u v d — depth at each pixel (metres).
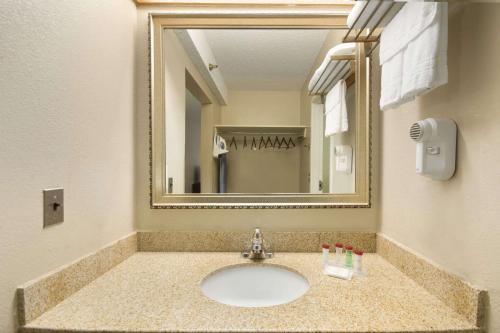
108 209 0.97
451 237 0.73
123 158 1.06
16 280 0.62
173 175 1.21
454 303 0.70
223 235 1.15
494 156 0.60
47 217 0.70
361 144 1.17
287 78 1.21
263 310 0.71
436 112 0.78
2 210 0.59
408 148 0.93
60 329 0.63
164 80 1.18
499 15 0.59
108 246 0.96
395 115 1.02
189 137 1.22
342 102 1.18
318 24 1.14
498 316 0.60
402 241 0.98
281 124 1.23
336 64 1.18
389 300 0.76
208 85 1.22
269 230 1.17
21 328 0.63
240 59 1.21
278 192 1.22
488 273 0.62
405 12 0.73
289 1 1.14
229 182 1.23
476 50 0.64
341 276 0.91
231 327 0.64
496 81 0.59
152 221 1.17
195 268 0.99
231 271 1.04
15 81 0.61
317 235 1.15
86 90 0.84
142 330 0.63
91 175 0.87
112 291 0.81
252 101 1.23
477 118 0.64
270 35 1.18
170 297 0.78
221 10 1.15
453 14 0.71
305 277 0.93
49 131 0.70
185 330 0.63
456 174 0.71
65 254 0.77
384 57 0.83
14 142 0.61
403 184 0.96
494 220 0.60
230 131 1.24
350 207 1.16
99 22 0.90
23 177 0.63
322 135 1.21
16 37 0.61
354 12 0.81
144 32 1.16
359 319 0.67
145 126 1.17
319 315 0.69
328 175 1.20
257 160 1.23
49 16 0.69
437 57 0.63
